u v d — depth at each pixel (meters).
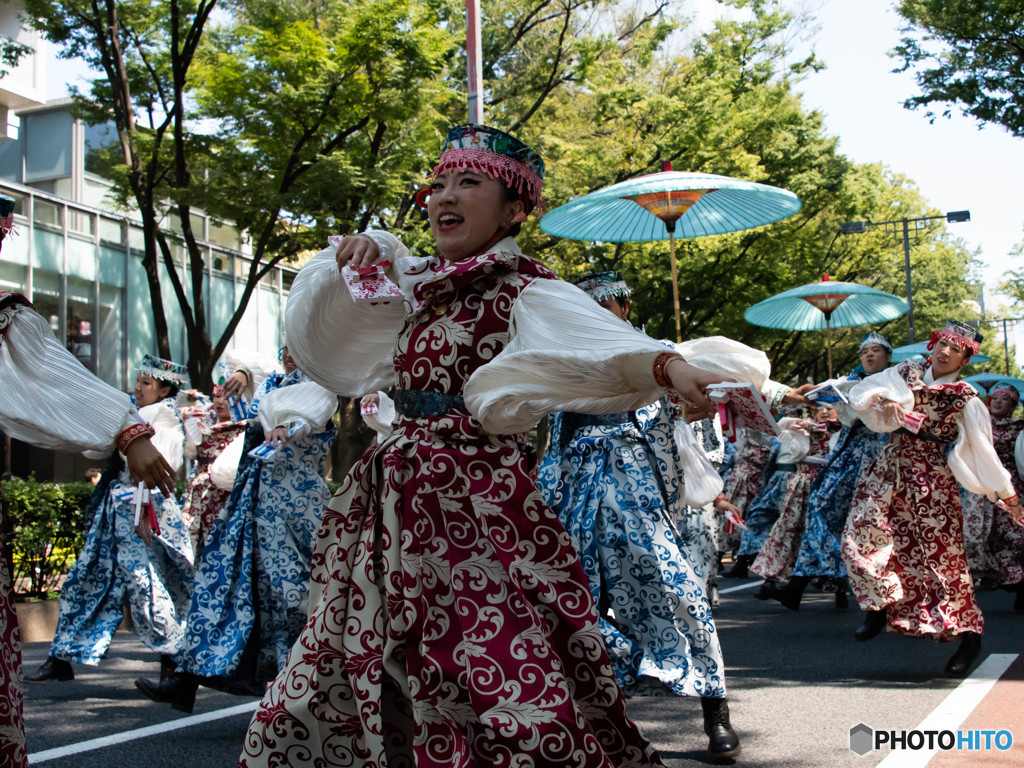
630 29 19.92
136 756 4.05
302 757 2.43
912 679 5.43
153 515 3.61
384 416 5.11
